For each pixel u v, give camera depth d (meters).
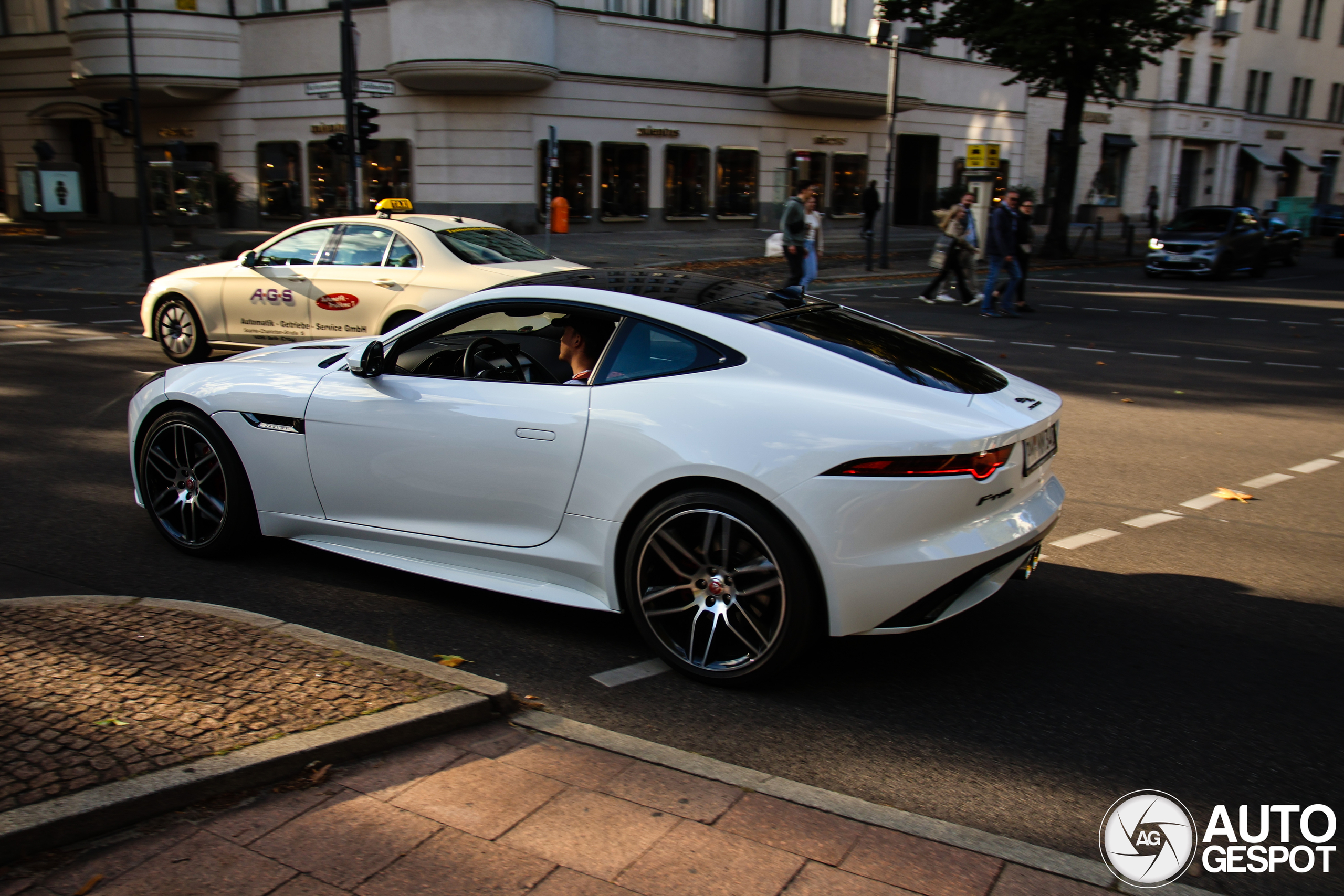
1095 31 25.64
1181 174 48.97
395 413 4.22
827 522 3.35
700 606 3.63
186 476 4.80
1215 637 4.24
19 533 5.11
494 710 3.25
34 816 2.44
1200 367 11.20
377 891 2.36
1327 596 4.72
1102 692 3.72
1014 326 14.51
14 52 34.59
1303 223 45.50
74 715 2.95
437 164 27.42
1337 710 3.62
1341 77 55.28
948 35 27.97
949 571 3.39
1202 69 47.69
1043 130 41.41
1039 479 3.83
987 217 22.25
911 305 17.12
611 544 3.78
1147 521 5.86
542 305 4.06
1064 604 4.59
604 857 2.53
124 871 2.38
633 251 24.20
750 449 3.45
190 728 2.91
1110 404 9.25
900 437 3.33
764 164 32.72
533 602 4.45
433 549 4.25
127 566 4.69
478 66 25.41
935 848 2.63
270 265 9.84
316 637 3.61
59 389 8.91
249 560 4.83
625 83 29.09
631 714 3.46
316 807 2.68
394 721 3.02
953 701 3.63
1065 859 2.62
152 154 32.34
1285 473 6.96
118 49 29.25
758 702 3.58
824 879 2.48
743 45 31.33
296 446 4.46
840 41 31.88
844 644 4.12
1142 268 26.84
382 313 9.27
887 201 22.77
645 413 3.67
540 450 3.87
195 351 10.21
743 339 3.72
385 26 27.56
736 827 2.69
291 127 29.80
